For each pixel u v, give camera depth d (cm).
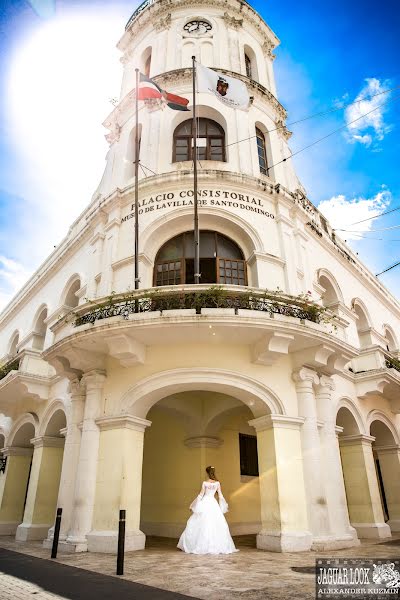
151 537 1098
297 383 924
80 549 779
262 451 874
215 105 1309
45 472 1168
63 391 1155
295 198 1280
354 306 1492
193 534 765
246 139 1281
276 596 415
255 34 1650
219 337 870
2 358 1789
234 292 871
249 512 1202
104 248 1195
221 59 1438
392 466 1312
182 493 1133
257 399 880
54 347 920
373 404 1284
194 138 1059
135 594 432
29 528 1098
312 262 1270
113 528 792
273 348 855
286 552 748
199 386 883
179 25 1529
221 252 1104
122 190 1212
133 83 1588
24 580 514
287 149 1459
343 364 994
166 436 1232
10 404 1427
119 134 1463
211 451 1156
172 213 1092
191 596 419
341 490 905
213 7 1573
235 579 507
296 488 827
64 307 1362
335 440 949
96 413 899
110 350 862
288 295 898
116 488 816
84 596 427
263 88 1427
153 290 866
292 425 877
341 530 862
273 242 1125
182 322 806
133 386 878
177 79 1351
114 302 885
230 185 1137
